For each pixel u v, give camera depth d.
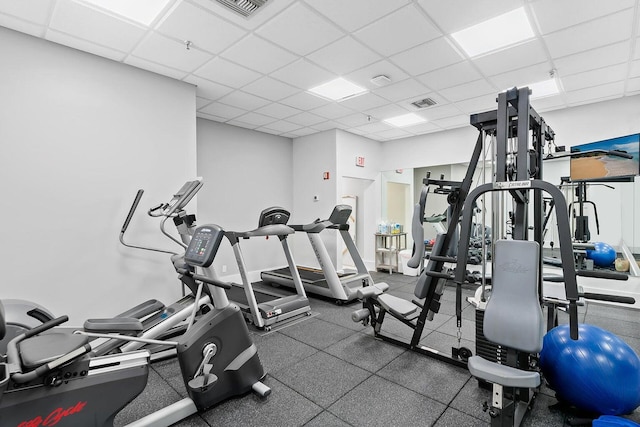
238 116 5.14
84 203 3.06
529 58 3.23
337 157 5.95
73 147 3.01
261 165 6.12
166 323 2.61
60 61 2.94
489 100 4.42
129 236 3.35
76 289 3.01
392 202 6.87
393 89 4.05
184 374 1.89
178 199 3.18
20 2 2.35
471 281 5.18
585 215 4.51
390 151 6.87
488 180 5.48
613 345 1.87
